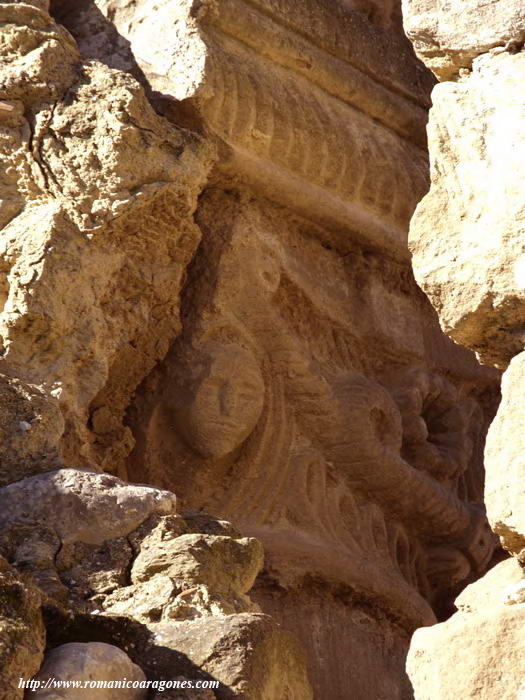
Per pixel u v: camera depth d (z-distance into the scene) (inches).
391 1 291.9
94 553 176.2
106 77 222.8
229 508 236.5
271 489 241.0
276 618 231.1
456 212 163.6
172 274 228.1
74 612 159.8
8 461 187.9
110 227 214.7
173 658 153.6
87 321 210.8
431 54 171.6
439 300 163.5
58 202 214.8
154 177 219.0
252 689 150.9
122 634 156.9
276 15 252.2
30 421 190.5
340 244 266.2
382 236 267.3
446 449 281.1
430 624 260.7
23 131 220.1
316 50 260.7
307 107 254.2
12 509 179.5
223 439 231.6
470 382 295.3
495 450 152.1
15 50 224.8
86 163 216.7
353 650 240.1
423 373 275.1
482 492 293.6
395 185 269.1
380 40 278.1
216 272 238.4
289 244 254.5
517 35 165.6
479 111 165.0
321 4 263.9
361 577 244.7
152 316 228.1
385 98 273.9
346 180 259.8
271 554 233.0
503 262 158.2
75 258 210.8
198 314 236.8
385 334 268.8
